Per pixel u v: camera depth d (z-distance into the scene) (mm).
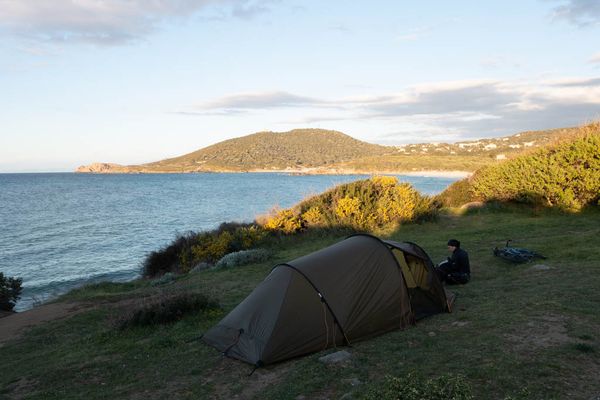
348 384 6168
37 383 7930
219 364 7773
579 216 19484
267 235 22703
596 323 7133
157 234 37438
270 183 123688
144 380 7516
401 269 8844
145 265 23703
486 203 24188
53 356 9430
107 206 61875
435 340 7449
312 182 125750
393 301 8492
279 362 7586
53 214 52469
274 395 6203
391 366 6570
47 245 33125
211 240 22203
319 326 7879
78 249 31641
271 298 8250
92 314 12828
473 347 6766
